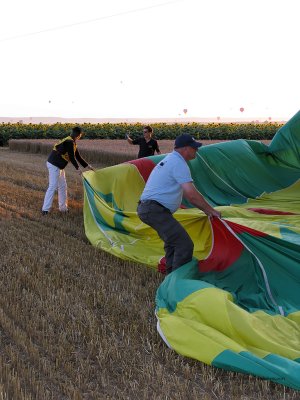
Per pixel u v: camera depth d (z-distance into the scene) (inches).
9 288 228.4
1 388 142.9
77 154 382.6
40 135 1407.5
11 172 658.2
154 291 225.1
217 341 162.1
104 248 290.4
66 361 163.3
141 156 429.4
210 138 1530.5
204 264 228.7
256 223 241.0
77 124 1596.9
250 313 186.7
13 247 295.7
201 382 153.1
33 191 514.3
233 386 147.5
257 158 405.1
